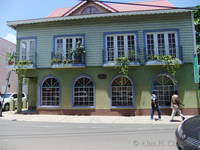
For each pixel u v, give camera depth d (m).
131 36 14.60
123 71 13.65
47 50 15.48
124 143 6.46
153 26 14.38
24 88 23.05
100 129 9.23
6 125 10.55
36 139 7.11
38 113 15.02
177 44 13.91
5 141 6.79
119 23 14.77
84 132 8.48
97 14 14.65
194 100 13.41
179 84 13.64
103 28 14.93
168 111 13.66
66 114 14.58
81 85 14.77
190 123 4.63
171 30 14.09
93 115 14.22
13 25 16.03
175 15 14.20
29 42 15.93
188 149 3.87
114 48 14.61
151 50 14.20
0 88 24.42
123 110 14.00
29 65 15.27
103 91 14.35
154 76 13.95
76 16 14.88
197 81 13.12
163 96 13.87
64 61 14.48
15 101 19.16
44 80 15.27
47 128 9.59
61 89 14.90
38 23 15.77
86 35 15.05
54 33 15.53
